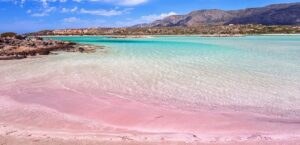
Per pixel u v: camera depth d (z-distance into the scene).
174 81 13.34
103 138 6.78
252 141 6.61
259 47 32.66
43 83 13.04
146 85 12.61
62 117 8.52
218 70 16.03
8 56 22.25
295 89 11.66
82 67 17.17
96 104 9.91
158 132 7.34
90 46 35.34
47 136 6.88
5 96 10.91
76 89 11.99
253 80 13.37
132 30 126.12
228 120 8.34
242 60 20.34
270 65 17.72
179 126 7.83
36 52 25.61
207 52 26.77
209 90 11.73
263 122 8.16
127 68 16.75
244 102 10.12
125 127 7.73
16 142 6.45
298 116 8.72
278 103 9.97
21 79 13.84
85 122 8.09
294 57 21.80
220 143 6.48
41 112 8.98
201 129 7.59
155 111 9.17
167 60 20.39
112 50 29.30
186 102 10.18
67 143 6.41
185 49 30.61
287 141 6.61
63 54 24.91
